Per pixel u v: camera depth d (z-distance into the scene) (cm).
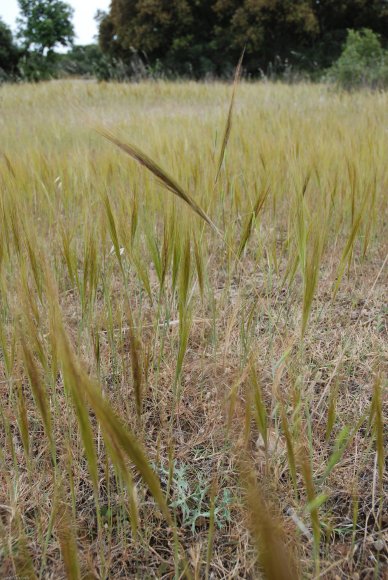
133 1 2091
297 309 214
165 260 160
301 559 119
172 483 147
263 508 57
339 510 139
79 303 204
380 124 425
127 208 192
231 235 203
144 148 267
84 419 85
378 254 270
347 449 158
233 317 153
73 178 264
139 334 163
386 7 1970
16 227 167
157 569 125
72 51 2328
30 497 138
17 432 165
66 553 80
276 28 1919
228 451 154
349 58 1128
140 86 1246
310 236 165
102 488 147
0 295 176
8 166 230
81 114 203
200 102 998
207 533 134
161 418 164
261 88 1130
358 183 240
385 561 124
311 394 161
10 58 2192
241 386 163
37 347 128
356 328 218
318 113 617
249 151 295
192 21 2009
